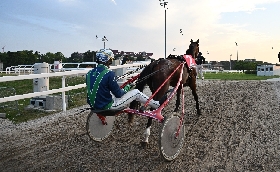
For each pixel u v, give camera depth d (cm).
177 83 543
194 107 843
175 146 461
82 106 924
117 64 1157
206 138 562
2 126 696
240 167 430
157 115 459
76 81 1463
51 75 769
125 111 464
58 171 435
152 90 559
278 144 518
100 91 433
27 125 700
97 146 536
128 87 507
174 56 607
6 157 497
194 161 456
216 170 421
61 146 545
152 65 555
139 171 426
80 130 645
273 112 750
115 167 443
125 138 575
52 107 861
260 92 1095
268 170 418
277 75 2433
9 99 673
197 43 741
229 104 871
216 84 1415
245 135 572
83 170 435
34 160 480
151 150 508
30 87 1358
